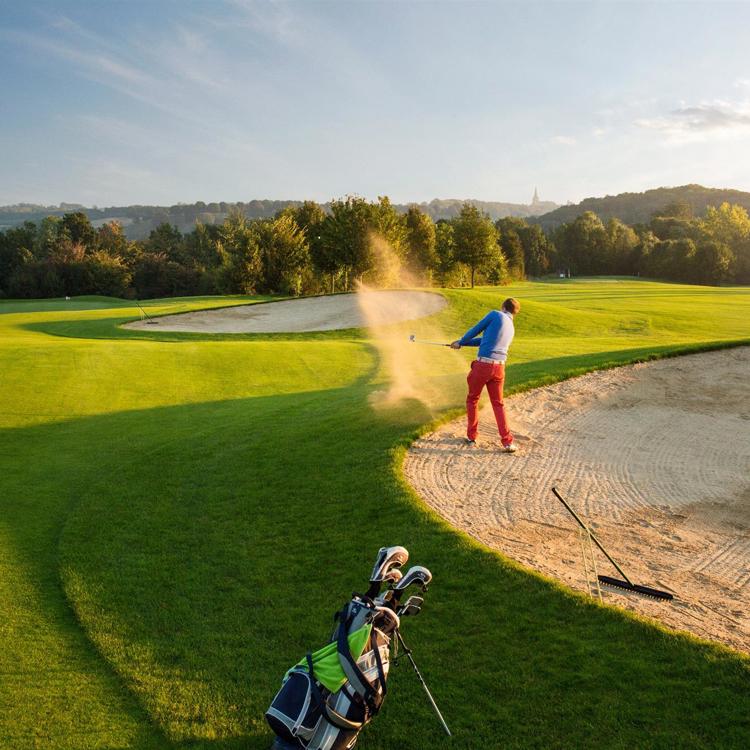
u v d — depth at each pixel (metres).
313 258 73.50
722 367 15.81
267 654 5.97
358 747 4.80
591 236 140.75
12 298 102.38
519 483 9.38
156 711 5.34
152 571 7.70
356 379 21.08
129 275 106.94
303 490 9.35
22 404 17.34
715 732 4.53
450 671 5.46
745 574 6.96
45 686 5.72
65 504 10.34
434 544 7.36
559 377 14.59
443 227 91.62
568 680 5.18
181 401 18.17
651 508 8.70
